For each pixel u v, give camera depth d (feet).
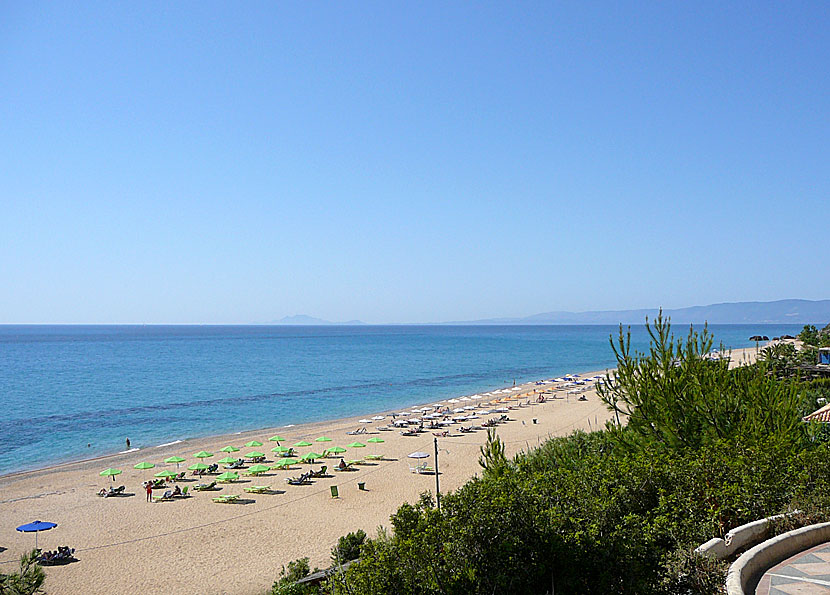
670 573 26.25
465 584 24.23
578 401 242.17
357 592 25.62
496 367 422.00
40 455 153.28
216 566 81.15
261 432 184.65
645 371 50.52
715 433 46.57
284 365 432.25
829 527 31.78
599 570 25.90
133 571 79.66
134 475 132.67
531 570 25.14
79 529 96.68
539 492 30.37
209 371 384.68
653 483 36.01
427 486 120.78
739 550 30.25
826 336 220.43
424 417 205.26
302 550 86.63
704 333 51.98
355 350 625.41
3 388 291.17
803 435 51.88
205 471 133.08
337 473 132.26
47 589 74.13
